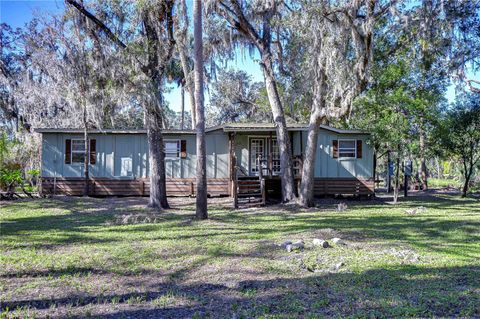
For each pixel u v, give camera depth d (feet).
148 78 37.17
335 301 12.78
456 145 53.26
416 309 11.82
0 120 60.54
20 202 44.93
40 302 13.03
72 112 58.13
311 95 47.03
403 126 43.86
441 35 37.06
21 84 58.13
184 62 45.29
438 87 51.93
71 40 41.96
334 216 34.71
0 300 13.20
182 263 18.16
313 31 35.50
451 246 21.38
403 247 21.11
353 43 37.19
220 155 54.03
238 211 39.09
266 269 16.90
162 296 13.61
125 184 52.80
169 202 47.50
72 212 37.83
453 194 59.98
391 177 64.13
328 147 52.08
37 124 62.85
